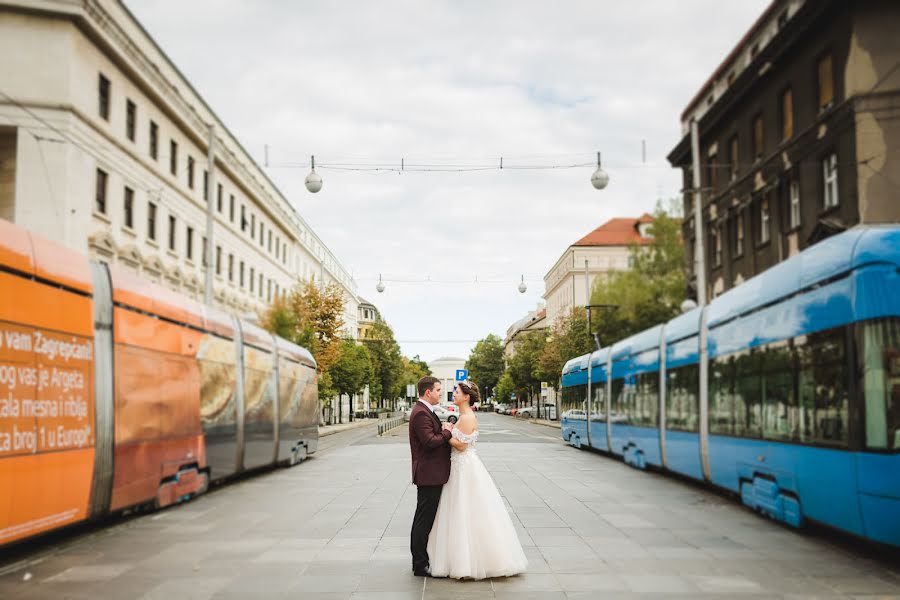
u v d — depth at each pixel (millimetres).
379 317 85750
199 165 42375
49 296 9172
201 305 15414
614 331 37219
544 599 6770
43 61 27641
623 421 22516
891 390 8109
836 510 8922
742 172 35000
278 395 21078
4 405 8086
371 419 86875
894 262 8352
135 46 32250
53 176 27484
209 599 6816
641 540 9688
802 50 28516
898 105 24547
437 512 7770
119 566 8211
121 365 11047
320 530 10539
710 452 14273
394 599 6809
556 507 12820
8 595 6953
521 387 81375
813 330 9695
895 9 24781
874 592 6984
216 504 13477
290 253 67688
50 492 8938
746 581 7426
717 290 38000
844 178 25516
